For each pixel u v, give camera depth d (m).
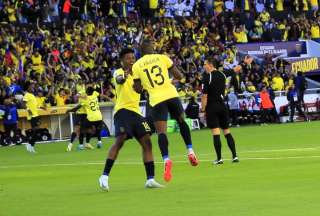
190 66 77.94
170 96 26.14
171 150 47.31
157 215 19.36
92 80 72.00
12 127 64.19
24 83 69.19
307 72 87.50
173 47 81.06
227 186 24.94
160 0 88.88
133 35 80.44
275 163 32.84
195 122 71.94
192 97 71.88
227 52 84.06
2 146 63.00
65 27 79.31
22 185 29.55
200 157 39.34
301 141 47.91
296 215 18.20
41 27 78.50
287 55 87.25
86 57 74.75
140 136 25.42
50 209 21.52
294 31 91.00
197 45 82.62
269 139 51.41
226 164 33.91
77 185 28.41
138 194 23.97
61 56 74.44
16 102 66.50
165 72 26.27
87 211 20.73
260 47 86.25
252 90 77.38
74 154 49.28
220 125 34.66
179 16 88.38
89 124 53.53
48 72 72.31
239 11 91.94
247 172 29.56
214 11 91.00
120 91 25.42
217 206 20.39
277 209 19.31
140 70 25.98
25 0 79.62
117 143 25.42
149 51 26.31
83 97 53.22
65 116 68.94
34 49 74.00
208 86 34.12
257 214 18.66
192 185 25.78
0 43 73.25
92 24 80.00
